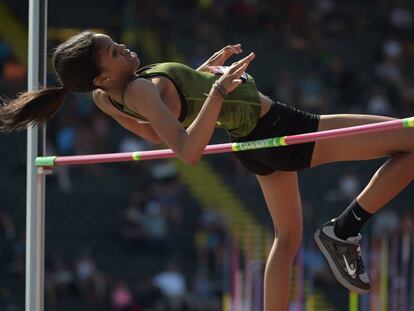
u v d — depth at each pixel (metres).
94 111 28.36
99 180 28.00
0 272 24.33
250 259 19.95
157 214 26.56
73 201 27.44
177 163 29.28
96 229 27.11
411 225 26.58
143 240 26.30
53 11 32.41
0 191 27.36
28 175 9.52
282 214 8.97
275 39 34.19
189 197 28.53
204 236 26.41
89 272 24.41
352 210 8.56
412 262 24.05
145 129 8.88
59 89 8.45
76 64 8.13
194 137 7.65
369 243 25.72
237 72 7.73
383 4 37.06
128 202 27.64
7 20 32.41
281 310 9.02
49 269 24.25
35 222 9.52
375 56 35.19
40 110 8.52
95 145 27.80
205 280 24.81
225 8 34.50
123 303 23.77
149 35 32.62
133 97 7.91
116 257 26.11
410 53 35.84
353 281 8.67
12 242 24.91
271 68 33.25
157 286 24.36
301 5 35.53
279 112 8.53
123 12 32.75
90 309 23.94
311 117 8.54
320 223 28.33
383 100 33.03
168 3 33.97
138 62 8.25
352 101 32.81
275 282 9.01
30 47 9.43
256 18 34.62
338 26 35.66
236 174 29.44
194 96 8.21
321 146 8.45
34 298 9.55
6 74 29.86
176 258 26.23
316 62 34.00
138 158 8.80
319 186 29.72
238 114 8.39
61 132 27.55
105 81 8.20
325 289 24.48
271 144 8.00
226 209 28.39
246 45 33.75
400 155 8.30
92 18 32.72
